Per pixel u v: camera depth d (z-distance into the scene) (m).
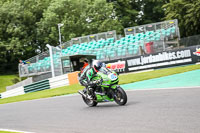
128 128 7.11
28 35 56.69
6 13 53.31
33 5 55.69
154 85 16.25
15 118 12.12
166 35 29.83
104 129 7.42
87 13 53.66
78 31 52.69
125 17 65.19
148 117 7.96
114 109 10.09
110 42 33.12
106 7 53.53
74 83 26.12
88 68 11.76
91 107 11.78
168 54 24.39
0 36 53.84
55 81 26.97
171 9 43.88
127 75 24.08
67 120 9.61
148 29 31.95
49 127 8.86
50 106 14.30
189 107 8.49
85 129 7.79
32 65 32.88
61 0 52.44
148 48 27.67
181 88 12.93
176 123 6.89
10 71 56.16
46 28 54.28
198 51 23.23
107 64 27.12
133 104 10.42
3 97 32.12
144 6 71.75
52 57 28.97
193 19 39.81
